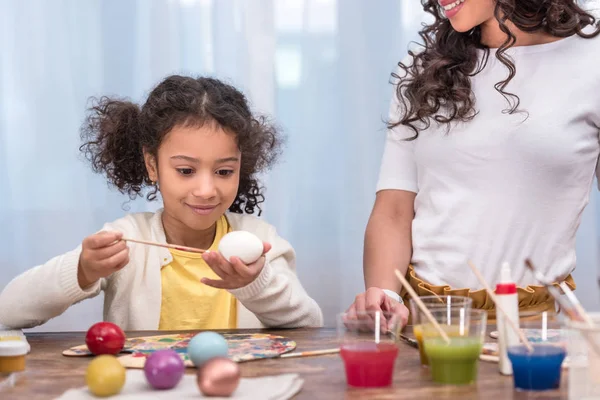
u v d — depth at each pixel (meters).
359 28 3.39
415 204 2.20
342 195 3.41
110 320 2.13
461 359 1.39
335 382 1.42
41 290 1.92
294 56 3.39
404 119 2.14
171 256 2.19
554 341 1.44
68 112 3.29
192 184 2.08
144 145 2.23
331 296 3.43
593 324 1.27
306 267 3.42
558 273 2.04
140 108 2.43
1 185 3.29
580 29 2.02
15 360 1.52
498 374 1.47
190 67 3.34
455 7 2.01
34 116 3.29
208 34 3.34
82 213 3.32
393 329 1.45
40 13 3.27
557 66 2.03
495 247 2.04
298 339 1.79
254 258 1.81
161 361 1.37
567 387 1.37
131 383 1.41
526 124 2.00
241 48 3.33
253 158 2.36
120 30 3.30
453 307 1.44
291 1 3.38
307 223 3.41
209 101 2.10
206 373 1.31
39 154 3.29
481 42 2.14
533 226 2.03
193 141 2.07
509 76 2.01
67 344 1.78
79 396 1.33
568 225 2.04
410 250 2.19
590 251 3.42
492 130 2.03
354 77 3.39
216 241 2.24
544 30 2.04
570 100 2.01
